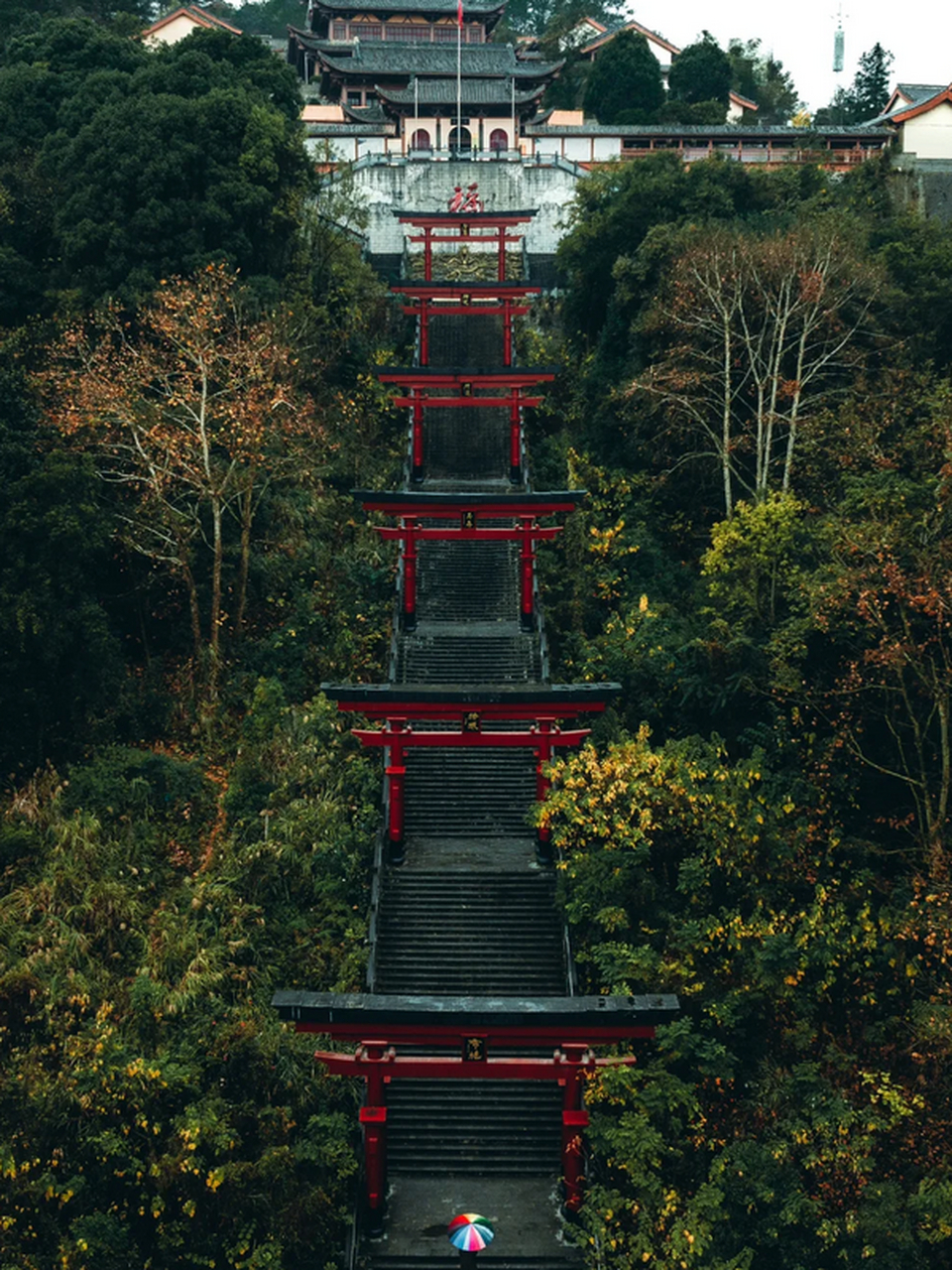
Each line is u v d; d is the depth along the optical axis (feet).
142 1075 82.79
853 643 106.32
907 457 121.90
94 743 115.96
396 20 319.06
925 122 250.37
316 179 174.19
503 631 135.74
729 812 97.81
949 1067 85.35
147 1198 81.41
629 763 100.48
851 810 106.63
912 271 154.71
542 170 236.02
